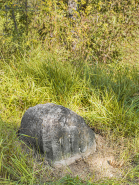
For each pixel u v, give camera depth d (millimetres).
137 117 3100
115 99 3303
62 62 4219
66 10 4836
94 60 5094
